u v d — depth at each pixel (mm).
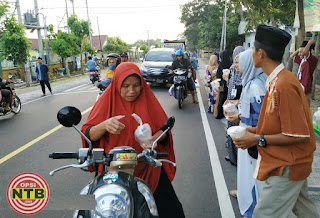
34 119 7777
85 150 1791
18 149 5348
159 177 2219
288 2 8156
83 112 8234
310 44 5391
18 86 17484
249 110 2590
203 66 28219
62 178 4012
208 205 3268
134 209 1625
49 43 23641
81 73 26391
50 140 5820
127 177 1696
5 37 16031
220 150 4957
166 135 2232
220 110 5727
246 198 2717
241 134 1975
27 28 19656
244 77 2639
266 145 1926
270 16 9312
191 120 6992
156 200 2182
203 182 3812
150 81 12219
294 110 1782
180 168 4270
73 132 6309
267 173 1961
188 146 5199
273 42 1869
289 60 9016
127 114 2119
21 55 16578
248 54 2562
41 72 11984
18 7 18000
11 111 8305
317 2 5164
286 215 1997
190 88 8875
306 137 1800
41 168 4422
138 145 2131
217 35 29625
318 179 3629
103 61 36125
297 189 1956
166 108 8430
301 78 5664
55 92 13133
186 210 3178
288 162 1882
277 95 1831
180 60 8750
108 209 1494
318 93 9688
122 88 2057
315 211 2137
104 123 1964
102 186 1607
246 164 2668
